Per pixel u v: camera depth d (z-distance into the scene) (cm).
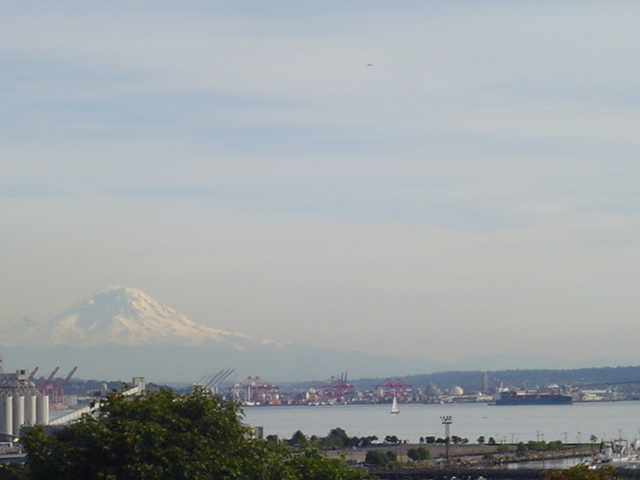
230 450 13275
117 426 12650
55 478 12019
